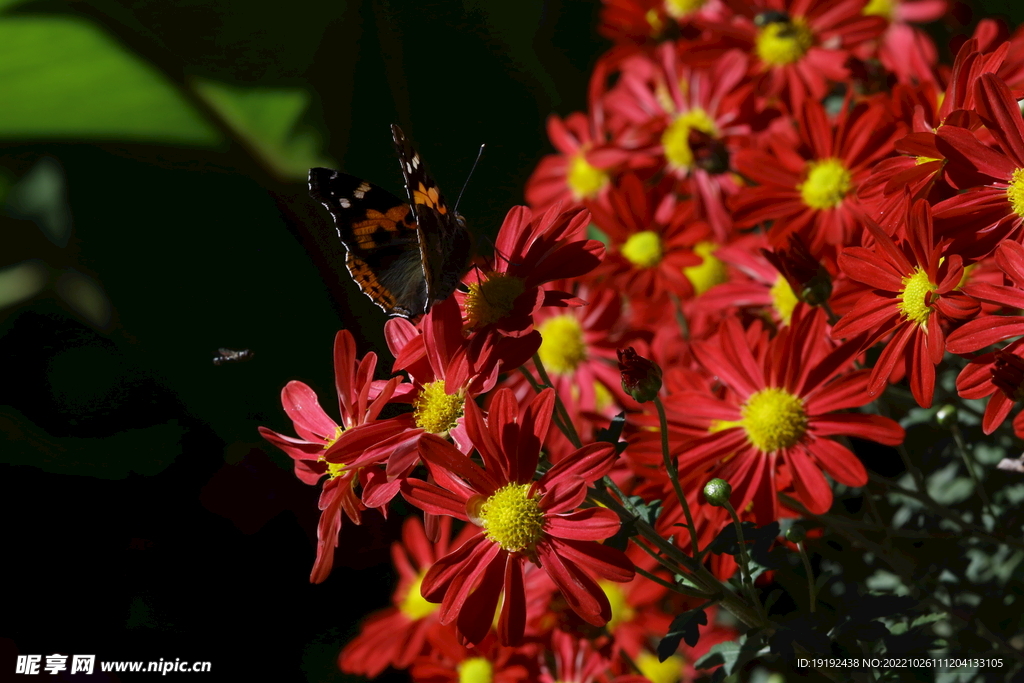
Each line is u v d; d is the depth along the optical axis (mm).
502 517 822
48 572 959
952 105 822
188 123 914
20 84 892
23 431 948
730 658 845
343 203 870
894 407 941
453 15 957
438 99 956
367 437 836
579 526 818
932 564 917
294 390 872
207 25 911
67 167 940
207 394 951
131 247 944
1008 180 805
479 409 832
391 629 963
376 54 937
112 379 955
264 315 951
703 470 879
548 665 923
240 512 961
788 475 878
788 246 876
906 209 806
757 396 883
